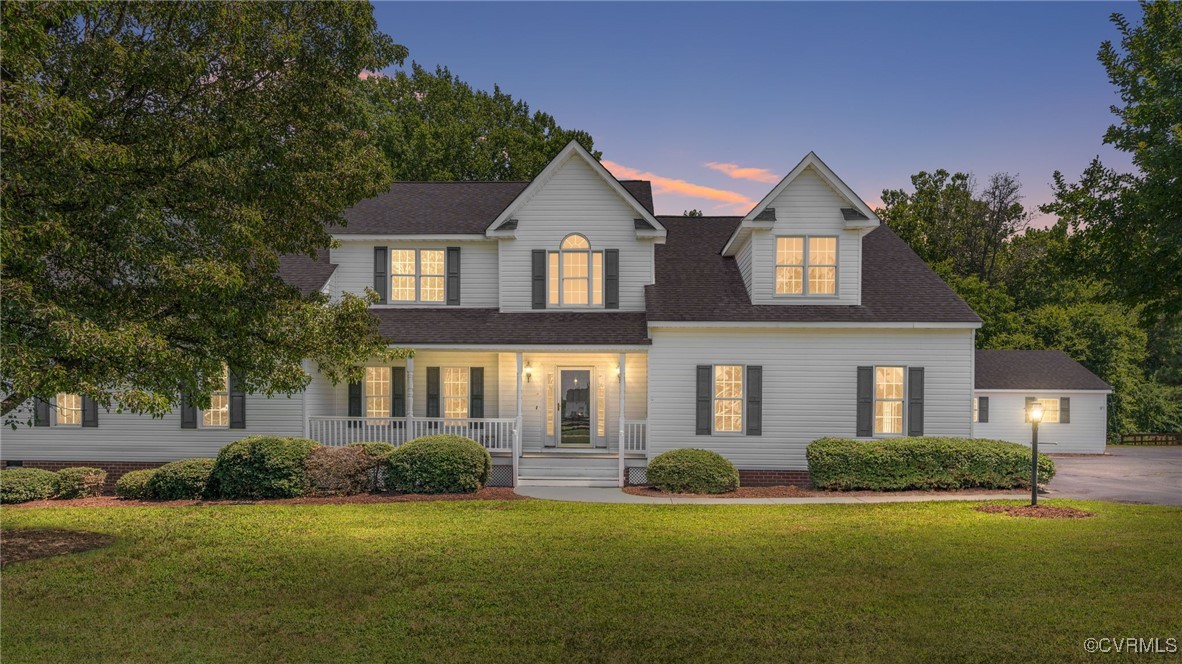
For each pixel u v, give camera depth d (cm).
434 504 1535
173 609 844
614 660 694
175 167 1035
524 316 2055
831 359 1914
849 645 731
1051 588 910
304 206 1226
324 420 1959
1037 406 1510
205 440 1916
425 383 2114
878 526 1293
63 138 834
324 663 691
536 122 4338
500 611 826
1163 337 5169
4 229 794
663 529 1267
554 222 2086
